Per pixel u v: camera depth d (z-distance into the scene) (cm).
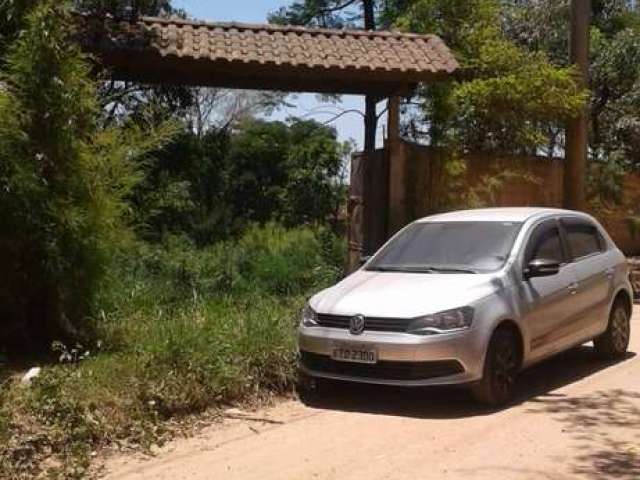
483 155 1684
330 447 789
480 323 878
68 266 953
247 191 2052
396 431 834
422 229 1048
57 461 743
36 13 922
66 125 932
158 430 809
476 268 955
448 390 959
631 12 2544
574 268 1047
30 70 917
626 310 1156
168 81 1486
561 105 1592
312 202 2106
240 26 1523
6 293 952
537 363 984
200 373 903
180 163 1819
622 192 2152
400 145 1552
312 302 945
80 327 992
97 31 1356
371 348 873
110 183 980
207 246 1547
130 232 1014
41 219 927
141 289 1167
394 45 1542
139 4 1449
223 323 1032
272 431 836
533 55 1753
